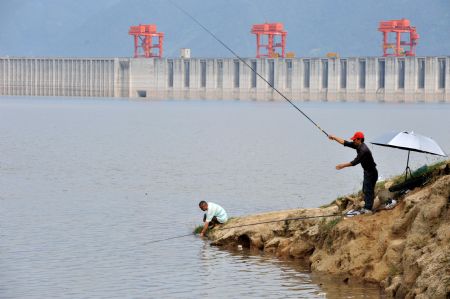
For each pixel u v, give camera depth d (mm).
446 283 48281
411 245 54750
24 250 70312
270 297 55344
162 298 55312
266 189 117812
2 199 104375
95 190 116125
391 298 53438
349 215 64438
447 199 55062
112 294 56156
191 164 164375
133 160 173875
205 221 77812
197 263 65500
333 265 60656
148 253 69562
